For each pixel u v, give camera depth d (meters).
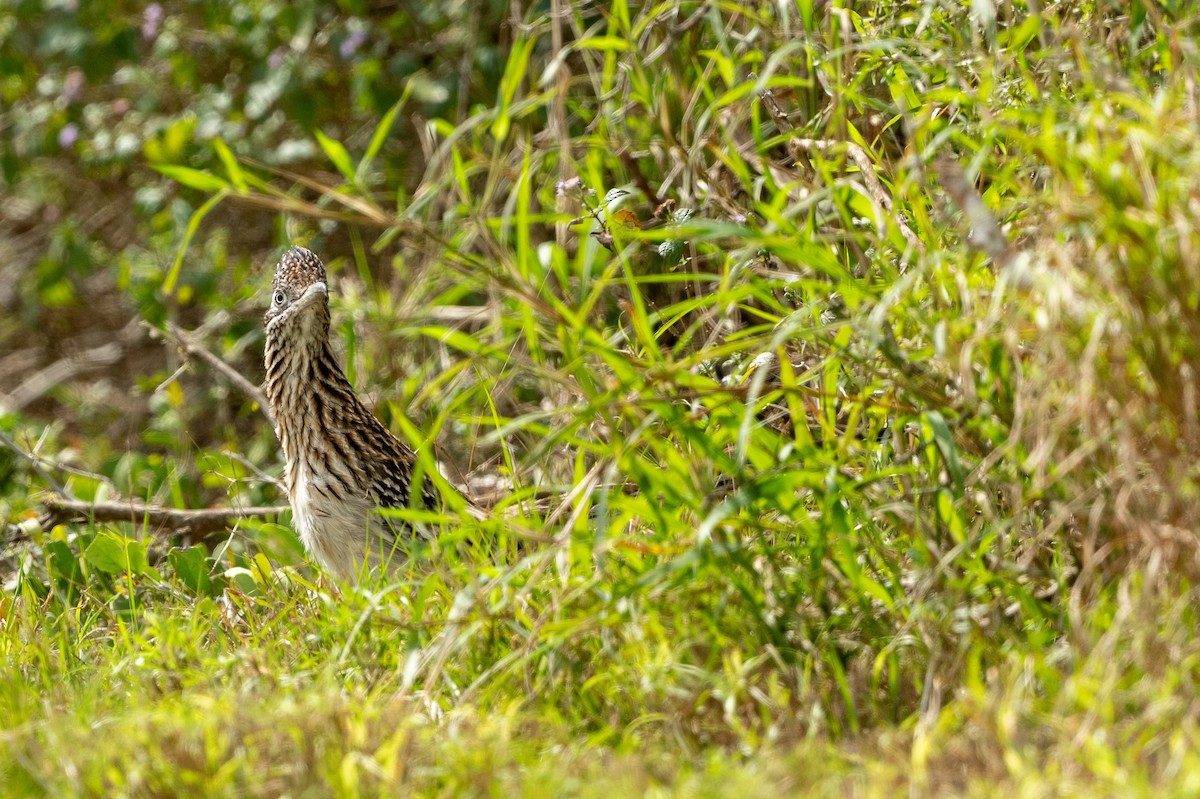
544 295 8.16
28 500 12.05
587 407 6.76
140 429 15.80
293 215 14.45
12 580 10.73
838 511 6.84
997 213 7.41
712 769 5.81
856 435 8.20
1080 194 6.16
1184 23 6.84
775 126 10.18
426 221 10.25
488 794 5.82
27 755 6.40
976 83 8.05
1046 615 6.71
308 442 10.12
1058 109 6.96
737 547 6.68
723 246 9.55
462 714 6.54
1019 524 7.01
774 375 8.64
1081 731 5.49
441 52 14.63
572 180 9.48
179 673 7.41
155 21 15.43
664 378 6.90
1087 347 5.89
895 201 7.39
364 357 12.64
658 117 9.71
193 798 5.86
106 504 11.30
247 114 14.77
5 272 18.33
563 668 6.93
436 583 7.53
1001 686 6.14
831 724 6.45
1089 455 6.46
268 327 10.24
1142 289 6.02
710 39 10.80
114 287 17.92
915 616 6.50
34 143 15.91
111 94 16.55
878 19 9.09
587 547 7.00
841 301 7.77
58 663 8.12
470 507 9.66
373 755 6.09
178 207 14.40
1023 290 6.46
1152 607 6.02
